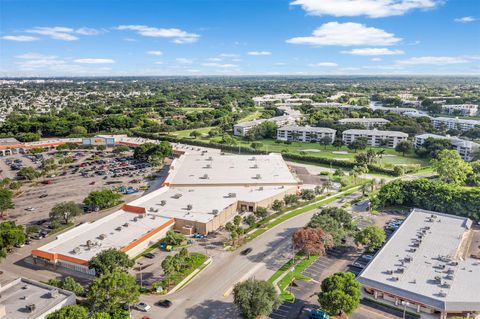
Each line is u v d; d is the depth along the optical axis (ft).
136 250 484.33
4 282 417.08
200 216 563.48
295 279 424.05
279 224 583.58
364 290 400.88
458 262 422.82
